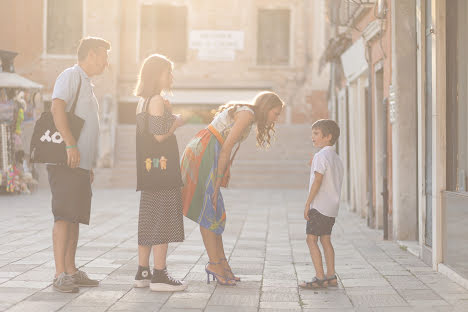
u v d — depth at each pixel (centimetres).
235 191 2247
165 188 627
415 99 1002
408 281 692
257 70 3022
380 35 1112
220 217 664
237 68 3025
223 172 653
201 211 655
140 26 3002
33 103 2019
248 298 604
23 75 2794
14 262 777
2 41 2736
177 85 3017
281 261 826
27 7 2784
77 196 624
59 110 615
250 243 999
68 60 2814
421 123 841
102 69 656
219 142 660
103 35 2834
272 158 2589
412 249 905
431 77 812
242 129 647
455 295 618
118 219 1312
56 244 621
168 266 772
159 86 637
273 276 718
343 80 1806
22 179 2031
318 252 659
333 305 579
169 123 624
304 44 3006
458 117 725
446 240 737
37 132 621
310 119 3000
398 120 1000
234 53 3025
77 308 550
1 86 1889
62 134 614
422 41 842
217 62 3027
